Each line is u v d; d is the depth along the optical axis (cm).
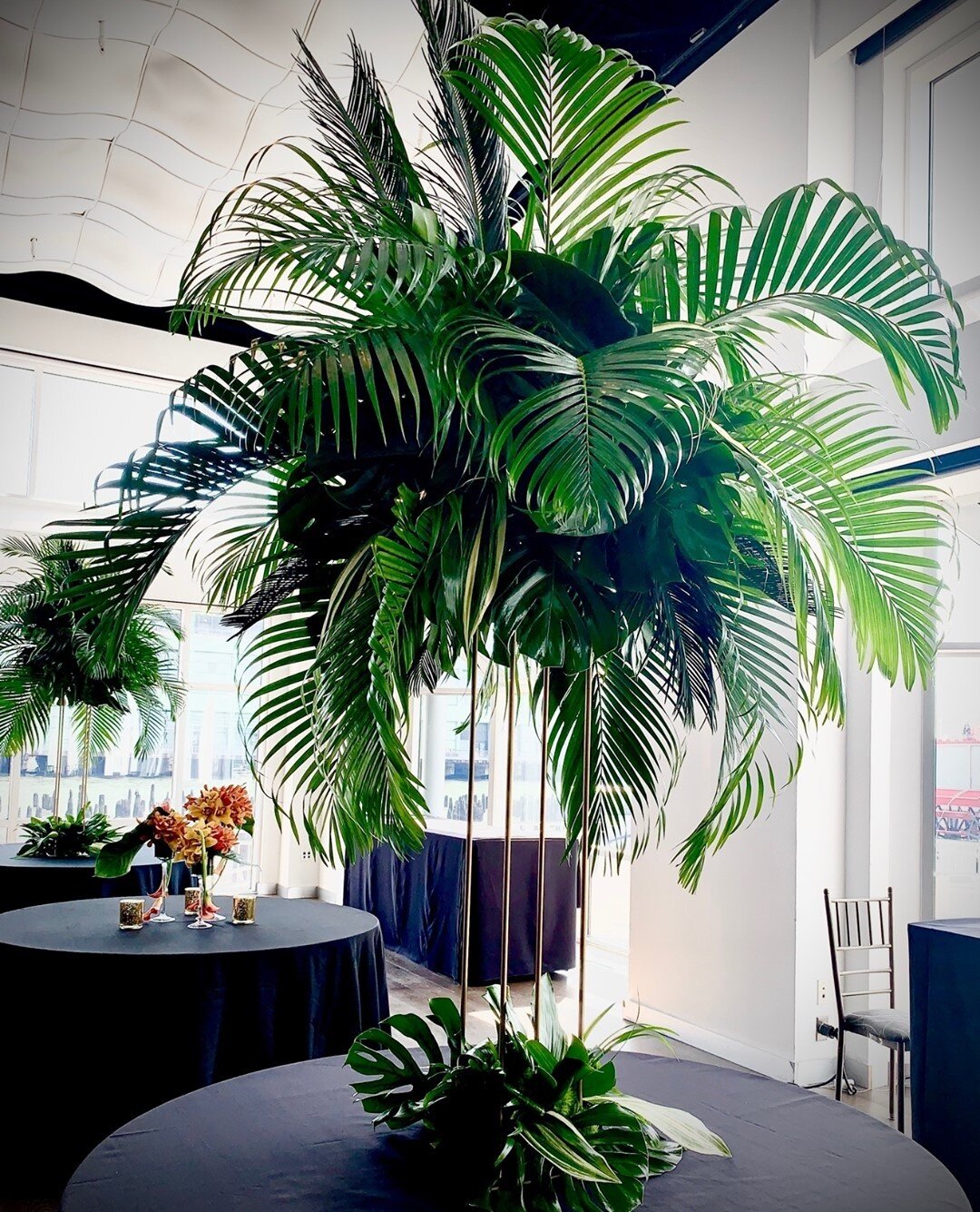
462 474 152
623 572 150
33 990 316
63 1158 309
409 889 696
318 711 151
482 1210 132
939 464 421
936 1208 136
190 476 153
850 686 484
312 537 164
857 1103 434
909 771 487
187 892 376
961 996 316
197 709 904
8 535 801
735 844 489
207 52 399
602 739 194
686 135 511
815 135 452
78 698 614
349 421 147
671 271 156
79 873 502
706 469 150
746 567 176
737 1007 480
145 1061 309
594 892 751
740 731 179
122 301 709
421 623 149
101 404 856
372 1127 162
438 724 869
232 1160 148
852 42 432
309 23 378
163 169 489
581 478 122
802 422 175
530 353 130
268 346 139
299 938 349
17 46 397
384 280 132
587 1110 145
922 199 444
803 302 145
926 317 146
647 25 460
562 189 169
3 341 759
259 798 942
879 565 186
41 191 511
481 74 171
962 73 434
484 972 621
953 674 475
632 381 128
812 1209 135
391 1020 162
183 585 889
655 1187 141
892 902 433
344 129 174
